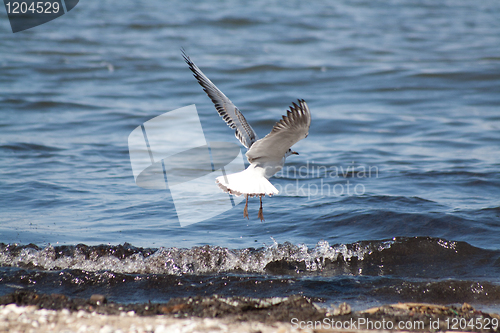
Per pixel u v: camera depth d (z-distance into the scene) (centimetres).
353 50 3903
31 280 962
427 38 4362
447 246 1103
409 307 839
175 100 2711
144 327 712
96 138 2073
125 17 4869
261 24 4722
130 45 4000
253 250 1091
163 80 3108
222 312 789
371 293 930
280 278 984
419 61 3497
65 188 1490
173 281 970
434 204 1352
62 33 4272
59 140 2028
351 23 4931
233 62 3484
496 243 1120
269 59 3575
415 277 997
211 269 1042
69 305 802
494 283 950
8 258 1041
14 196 1404
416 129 2217
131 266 1028
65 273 988
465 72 3055
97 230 1196
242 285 957
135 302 889
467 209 1303
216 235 1191
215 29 4578
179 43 4072
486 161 1761
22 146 1909
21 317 742
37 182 1528
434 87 2927
